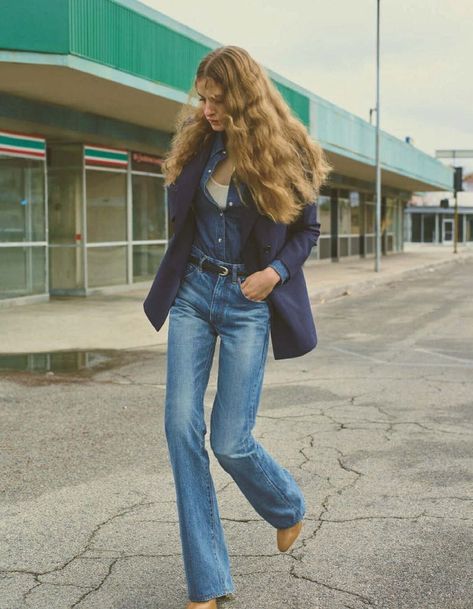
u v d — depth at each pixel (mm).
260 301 2963
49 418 6164
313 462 4949
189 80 14625
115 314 13188
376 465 4883
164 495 4348
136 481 4594
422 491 4395
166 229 19438
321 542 3672
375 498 4281
